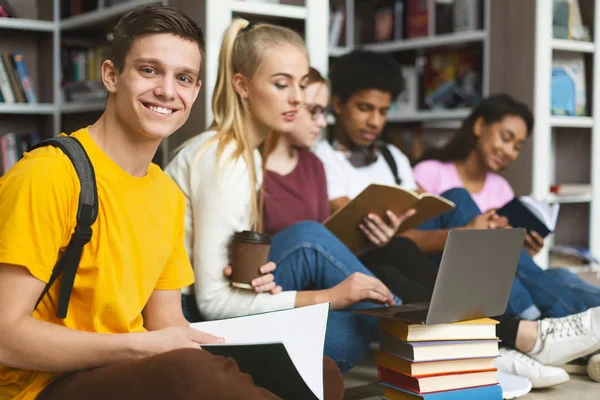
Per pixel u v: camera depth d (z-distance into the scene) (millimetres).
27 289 1211
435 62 3812
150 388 1159
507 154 2955
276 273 1933
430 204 2207
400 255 2363
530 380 2029
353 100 2678
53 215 1227
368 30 4113
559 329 2111
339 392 1553
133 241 1347
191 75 1337
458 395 1775
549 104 3336
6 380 1300
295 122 2262
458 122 4027
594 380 2133
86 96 3566
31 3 3939
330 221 2191
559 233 3756
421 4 3793
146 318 1510
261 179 1977
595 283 2916
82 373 1233
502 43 3416
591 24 3568
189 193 1828
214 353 1285
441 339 1756
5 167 3750
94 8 3508
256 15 2592
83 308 1307
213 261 1786
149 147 1351
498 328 2168
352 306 1938
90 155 1313
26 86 3758
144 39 1285
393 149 2861
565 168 3734
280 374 1279
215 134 1881
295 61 1930
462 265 1704
